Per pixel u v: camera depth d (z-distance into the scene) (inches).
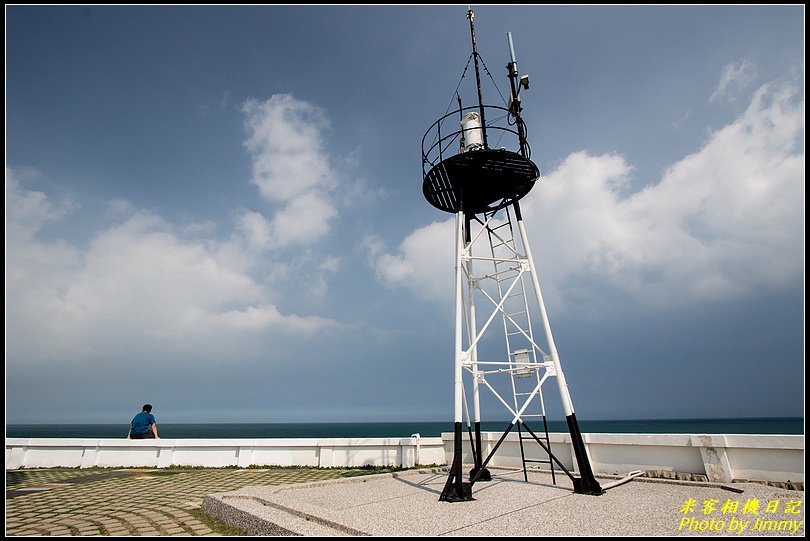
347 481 440.5
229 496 336.8
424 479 461.7
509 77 504.7
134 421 679.1
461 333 413.1
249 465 623.8
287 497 324.2
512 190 470.6
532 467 524.7
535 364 419.8
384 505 324.5
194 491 431.5
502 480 445.7
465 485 349.1
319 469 606.5
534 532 243.0
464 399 444.5
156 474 559.8
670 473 412.5
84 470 601.9
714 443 390.3
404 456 605.9
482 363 417.7
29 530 289.0
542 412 418.9
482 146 456.1
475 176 450.3
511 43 519.2
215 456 631.2
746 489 337.7
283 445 633.0
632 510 290.5
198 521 309.4
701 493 342.3
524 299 464.1
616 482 393.1
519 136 470.9
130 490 438.6
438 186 478.6
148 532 282.7
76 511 342.0
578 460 366.9
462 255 445.1
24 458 626.5
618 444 458.9
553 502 324.2
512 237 494.9
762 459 369.7
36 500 387.2
